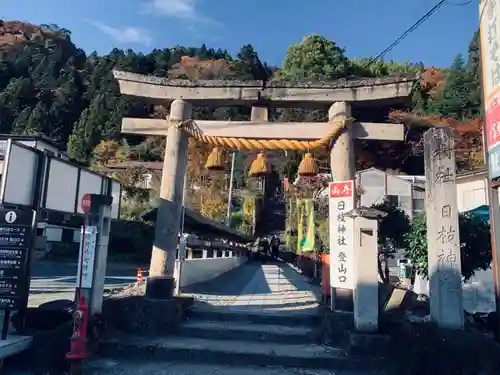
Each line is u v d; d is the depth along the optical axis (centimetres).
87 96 6650
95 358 670
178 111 868
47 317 691
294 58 5619
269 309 911
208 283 1417
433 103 4300
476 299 1111
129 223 3198
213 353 670
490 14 653
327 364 646
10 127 6016
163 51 8750
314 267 1659
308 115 3381
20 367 610
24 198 650
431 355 593
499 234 654
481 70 695
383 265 1097
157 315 778
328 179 2359
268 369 643
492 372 571
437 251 670
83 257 685
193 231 1592
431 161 697
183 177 866
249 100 863
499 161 626
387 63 5750
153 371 617
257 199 4562
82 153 5266
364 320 686
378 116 3669
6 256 634
